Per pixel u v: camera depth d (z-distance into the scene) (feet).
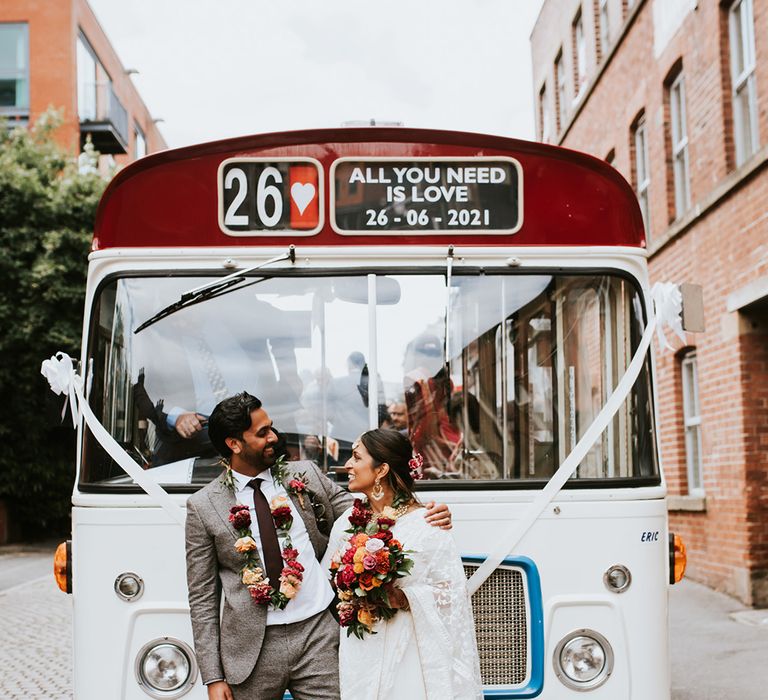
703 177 41.55
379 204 17.17
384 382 16.71
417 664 13.66
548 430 16.89
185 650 15.70
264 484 14.58
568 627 16.05
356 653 13.76
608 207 17.34
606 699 15.88
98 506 16.02
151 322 16.81
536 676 15.87
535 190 17.28
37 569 59.16
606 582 16.14
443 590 13.66
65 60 95.50
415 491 16.25
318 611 14.20
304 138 17.19
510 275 17.11
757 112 36.73
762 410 37.47
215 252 16.97
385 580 13.28
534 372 16.97
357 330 16.83
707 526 41.42
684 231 43.65
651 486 16.49
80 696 15.79
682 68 45.14
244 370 16.76
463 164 17.26
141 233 17.02
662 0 46.39
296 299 16.93
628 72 52.60
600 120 58.70
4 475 71.97
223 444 14.43
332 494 15.29
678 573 17.40
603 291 17.21
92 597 15.88
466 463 16.65
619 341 17.15
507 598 16.17
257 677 13.91
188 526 14.28
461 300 16.99
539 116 79.36
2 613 43.21
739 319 37.52
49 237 68.49
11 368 69.21
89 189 71.10
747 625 33.99
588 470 16.61
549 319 17.07
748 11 37.99
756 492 37.35
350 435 16.60
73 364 17.37
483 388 16.84
